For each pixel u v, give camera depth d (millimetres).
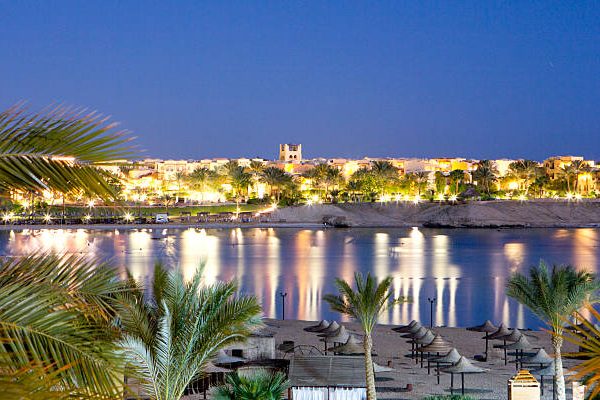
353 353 44250
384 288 35594
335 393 35156
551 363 41250
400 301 36688
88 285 7066
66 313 6480
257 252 149875
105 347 6668
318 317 73500
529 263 130250
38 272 6949
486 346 49000
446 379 43156
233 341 20516
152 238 184000
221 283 20516
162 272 20672
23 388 4996
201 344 19359
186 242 173750
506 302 84062
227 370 36219
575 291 34875
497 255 145750
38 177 5895
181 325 19250
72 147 5938
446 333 58156
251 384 25719
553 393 38281
